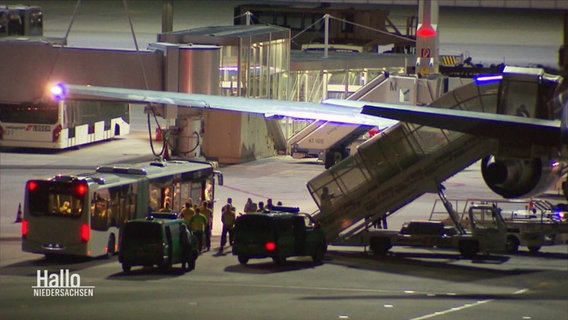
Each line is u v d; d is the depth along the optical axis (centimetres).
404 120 10650
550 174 11875
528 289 16050
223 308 14038
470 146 18912
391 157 19275
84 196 17800
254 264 18138
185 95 12594
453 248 19325
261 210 19200
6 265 17538
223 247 19550
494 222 19238
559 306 14675
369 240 19412
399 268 17875
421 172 19200
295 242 18062
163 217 17800
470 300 15062
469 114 10744
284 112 13512
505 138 10444
